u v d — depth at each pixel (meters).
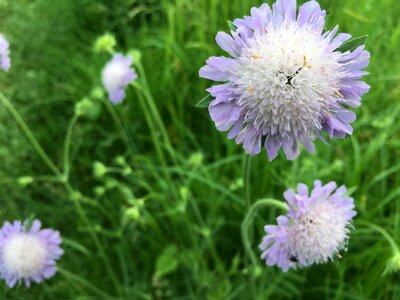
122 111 0.18
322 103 0.08
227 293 0.15
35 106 0.19
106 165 0.18
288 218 0.10
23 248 0.12
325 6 0.15
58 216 0.17
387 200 0.14
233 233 0.16
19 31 0.20
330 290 0.14
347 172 0.15
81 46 0.20
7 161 0.18
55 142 0.19
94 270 0.16
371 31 0.16
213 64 0.08
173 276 0.16
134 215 0.14
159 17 0.20
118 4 0.20
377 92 0.16
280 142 0.09
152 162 0.17
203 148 0.17
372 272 0.13
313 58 0.08
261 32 0.08
